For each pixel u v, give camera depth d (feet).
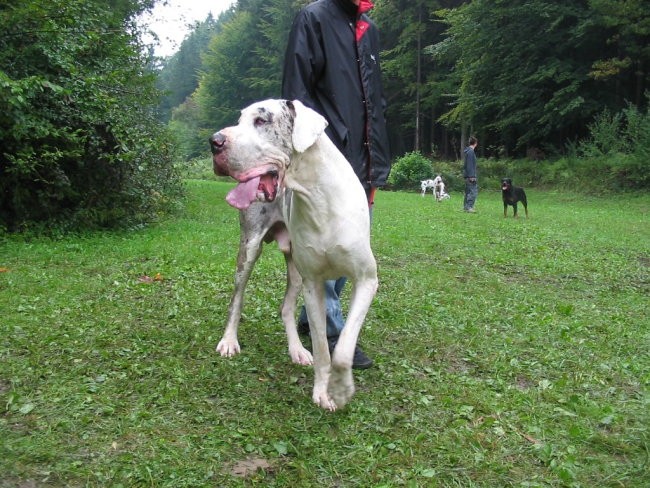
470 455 8.85
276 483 8.09
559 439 9.47
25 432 9.11
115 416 9.83
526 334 15.24
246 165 8.82
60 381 11.07
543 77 87.45
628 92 90.89
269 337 14.40
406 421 9.93
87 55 30.35
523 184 83.61
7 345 12.95
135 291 18.29
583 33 83.20
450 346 14.06
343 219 9.59
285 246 12.68
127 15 39.09
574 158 81.82
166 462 8.43
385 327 15.42
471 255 27.17
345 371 9.58
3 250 23.76
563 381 11.83
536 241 32.42
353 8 11.57
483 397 10.96
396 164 93.20
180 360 12.50
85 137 27.12
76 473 8.04
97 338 13.51
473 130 104.73
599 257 27.91
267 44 188.34
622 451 9.12
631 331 15.84
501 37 92.99
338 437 9.38
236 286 13.16
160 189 36.32
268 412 10.21
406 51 123.85
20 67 26.30
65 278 19.58
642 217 49.14
